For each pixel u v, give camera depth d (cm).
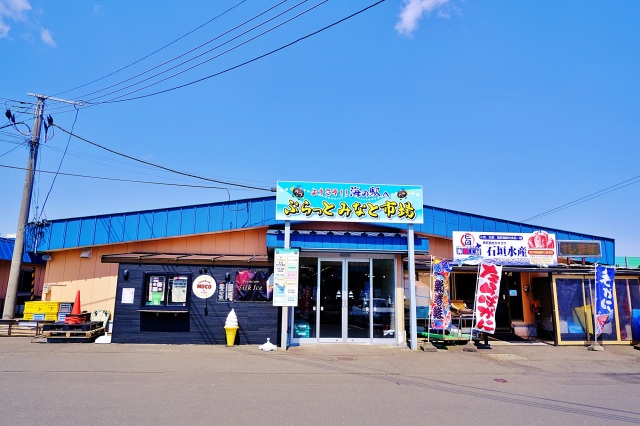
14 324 1345
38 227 1469
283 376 835
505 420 589
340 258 1317
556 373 941
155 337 1198
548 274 1430
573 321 1364
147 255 1305
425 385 793
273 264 1238
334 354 1092
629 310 1388
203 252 1455
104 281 1441
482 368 970
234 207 1464
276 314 1236
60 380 750
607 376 921
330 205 1227
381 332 1293
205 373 838
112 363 909
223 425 535
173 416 563
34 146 1477
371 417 586
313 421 562
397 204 1249
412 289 1222
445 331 1316
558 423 583
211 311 1222
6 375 783
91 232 1454
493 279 1230
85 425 518
